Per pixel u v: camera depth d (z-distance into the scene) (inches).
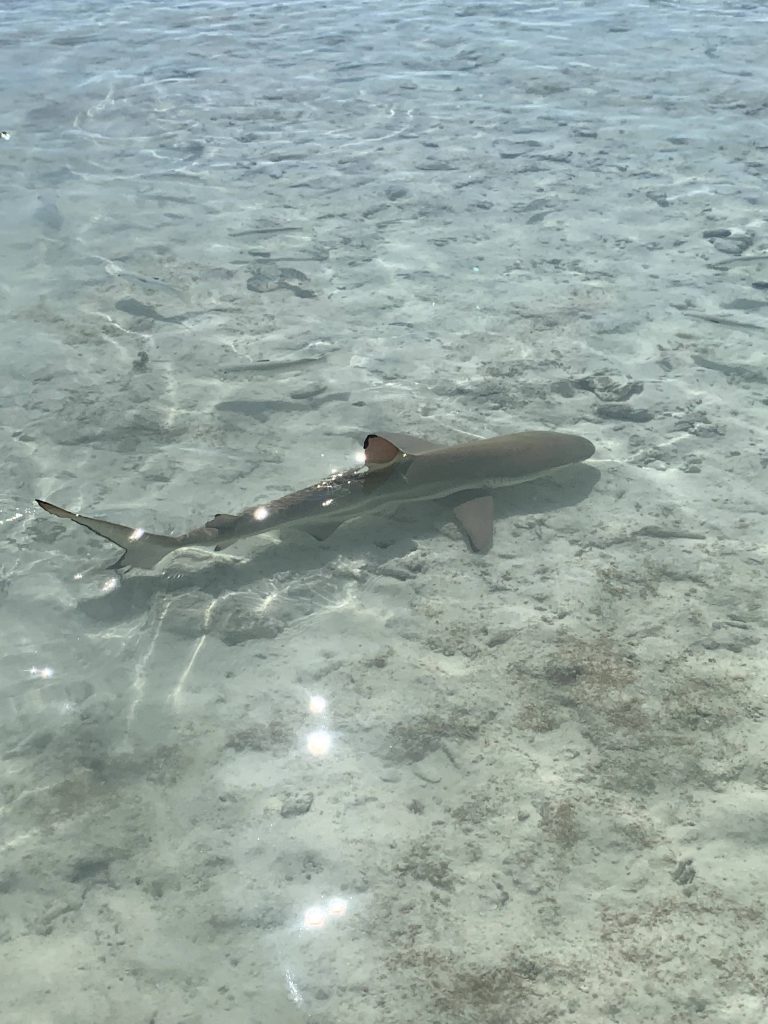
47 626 194.9
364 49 609.9
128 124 496.7
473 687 179.3
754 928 137.0
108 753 168.4
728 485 229.6
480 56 586.2
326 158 446.0
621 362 282.4
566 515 221.6
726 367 277.6
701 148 441.1
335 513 206.8
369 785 161.8
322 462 241.0
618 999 129.5
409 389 271.4
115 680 182.9
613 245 356.8
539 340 295.4
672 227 369.1
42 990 133.3
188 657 187.8
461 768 164.1
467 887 144.9
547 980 132.3
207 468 239.8
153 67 587.2
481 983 132.3
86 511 224.8
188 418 261.0
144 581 205.8
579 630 190.9
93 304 324.5
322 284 335.0
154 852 151.8
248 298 326.6
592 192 401.7
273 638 191.9
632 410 258.4
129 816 157.5
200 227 381.7
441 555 211.2
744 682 177.6
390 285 332.2
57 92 546.9
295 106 514.6
